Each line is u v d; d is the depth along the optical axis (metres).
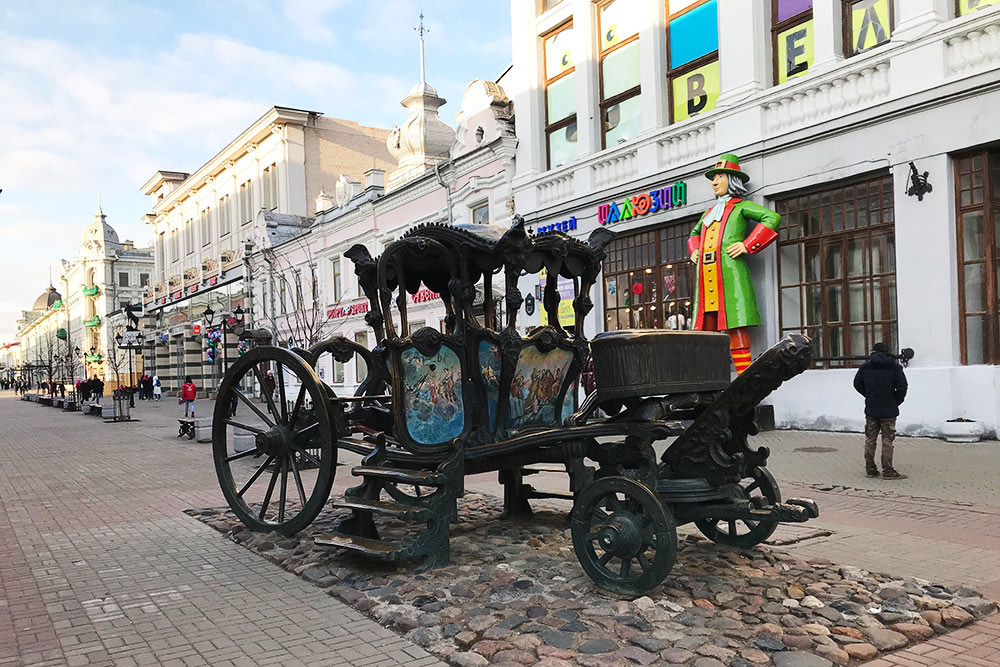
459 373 5.99
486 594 4.90
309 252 31.48
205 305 50.38
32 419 31.50
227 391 7.24
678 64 17.00
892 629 4.17
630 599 4.69
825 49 13.84
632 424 5.07
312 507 6.32
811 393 13.91
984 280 11.87
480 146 21.98
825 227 14.00
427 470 5.90
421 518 5.43
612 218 17.92
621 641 4.05
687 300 16.50
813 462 10.59
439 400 5.89
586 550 4.97
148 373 66.00
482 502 8.48
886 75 12.84
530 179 20.42
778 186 14.41
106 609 5.04
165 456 15.00
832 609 4.44
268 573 5.81
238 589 5.40
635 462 5.25
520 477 7.47
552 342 6.21
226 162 47.62
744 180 14.77
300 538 6.72
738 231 14.47
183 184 53.88
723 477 5.09
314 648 4.21
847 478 9.35
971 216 12.01
